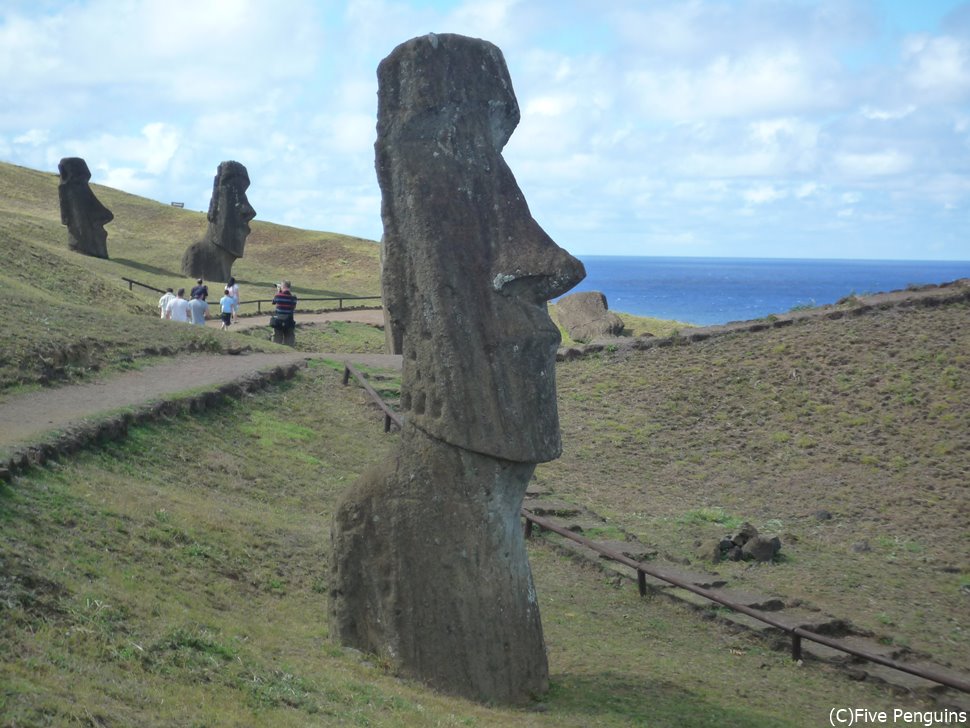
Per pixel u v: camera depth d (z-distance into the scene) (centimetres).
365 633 984
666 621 1317
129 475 1342
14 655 677
